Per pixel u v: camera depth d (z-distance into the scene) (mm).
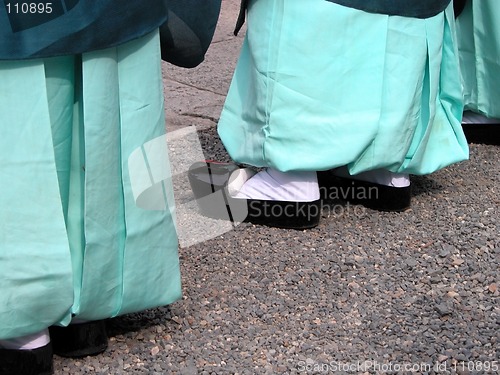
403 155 5344
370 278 4902
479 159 6699
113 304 3938
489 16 6402
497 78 6543
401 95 5188
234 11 10461
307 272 4949
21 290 3631
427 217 5676
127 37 3654
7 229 3561
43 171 3562
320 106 5059
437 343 4297
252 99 5277
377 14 5023
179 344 4242
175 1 4145
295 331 4383
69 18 3475
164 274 4074
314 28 4941
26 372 3891
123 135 3797
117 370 4023
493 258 5141
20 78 3475
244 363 4102
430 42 5281
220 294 4711
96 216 3740
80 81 3672
